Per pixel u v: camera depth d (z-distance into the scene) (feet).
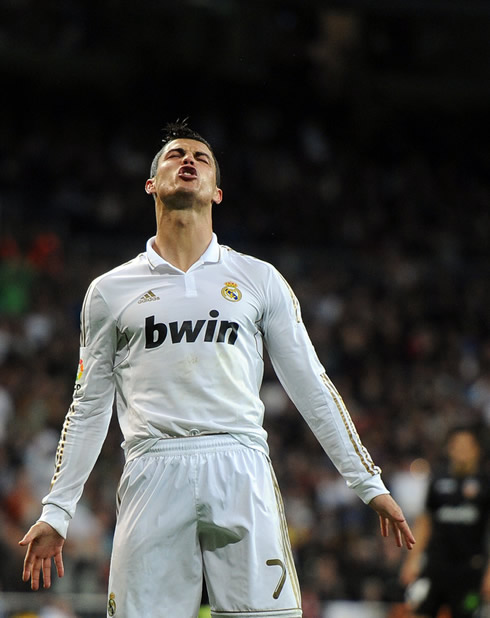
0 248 86.38
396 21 124.26
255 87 127.95
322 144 128.88
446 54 127.24
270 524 18.80
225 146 123.03
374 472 19.84
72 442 20.11
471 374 93.56
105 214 109.09
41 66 122.01
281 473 71.46
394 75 128.06
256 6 112.78
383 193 125.70
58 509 19.86
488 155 135.54
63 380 77.51
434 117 136.15
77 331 83.92
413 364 93.50
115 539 19.17
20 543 19.42
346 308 96.32
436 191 128.88
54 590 52.75
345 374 89.92
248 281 20.24
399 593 59.31
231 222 113.80
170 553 18.66
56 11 118.42
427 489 42.60
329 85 128.36
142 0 115.55
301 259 100.99
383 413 84.02
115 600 18.79
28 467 63.00
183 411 19.01
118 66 123.03
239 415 19.20
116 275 20.22
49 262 88.79
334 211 120.57
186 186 20.33
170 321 19.44
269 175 120.98
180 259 20.38
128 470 19.26
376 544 64.08
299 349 20.34
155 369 19.25
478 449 42.22
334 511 68.64
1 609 47.29
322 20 120.98
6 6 115.85
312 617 53.67
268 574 18.51
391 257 107.14
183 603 18.62
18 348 77.66
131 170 116.88
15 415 68.28
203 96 127.24
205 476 18.71
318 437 20.24
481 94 132.46
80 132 120.98
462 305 101.19
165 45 121.60
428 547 42.24
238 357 19.49
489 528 41.78
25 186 111.45
